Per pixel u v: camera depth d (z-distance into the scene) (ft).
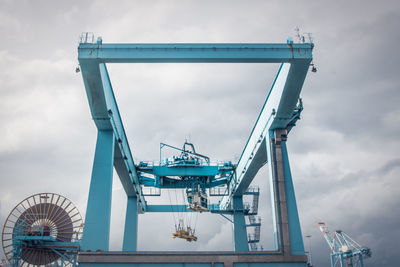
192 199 210.18
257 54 140.97
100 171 156.66
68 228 155.12
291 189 155.12
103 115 157.17
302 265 142.82
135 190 219.82
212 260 140.56
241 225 229.25
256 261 141.90
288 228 148.66
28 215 154.40
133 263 138.31
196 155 219.41
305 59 140.36
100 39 142.41
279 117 159.43
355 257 267.39
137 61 141.59
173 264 139.33
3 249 147.84
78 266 137.18
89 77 143.95
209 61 142.82
